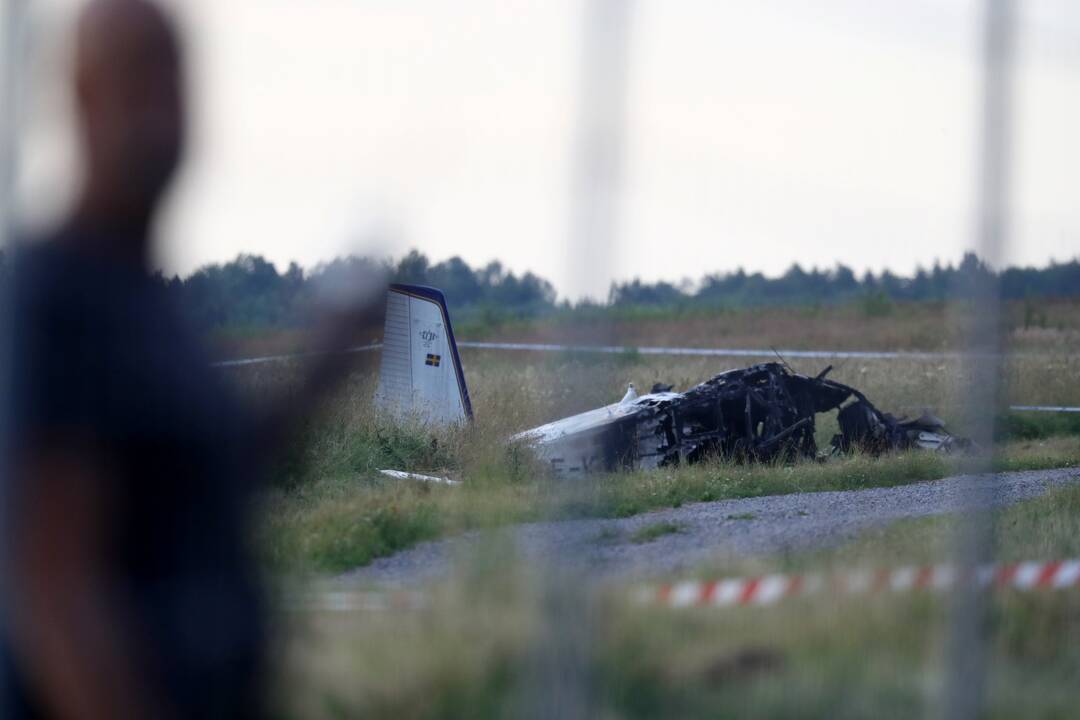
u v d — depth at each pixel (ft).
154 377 30.32
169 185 32.14
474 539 102.37
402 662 59.93
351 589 78.13
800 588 78.59
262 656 33.45
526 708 57.62
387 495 119.85
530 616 63.00
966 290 73.67
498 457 144.36
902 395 238.68
